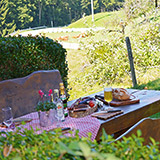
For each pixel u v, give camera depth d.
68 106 3.13
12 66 3.81
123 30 8.50
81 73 8.98
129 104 2.99
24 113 3.17
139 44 7.29
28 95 3.25
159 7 8.59
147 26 7.43
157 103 3.06
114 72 7.41
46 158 0.82
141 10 9.35
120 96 3.06
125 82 7.36
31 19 68.69
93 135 2.25
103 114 2.59
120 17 9.48
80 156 0.82
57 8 77.00
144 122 1.36
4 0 60.34
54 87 3.57
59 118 2.46
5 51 3.67
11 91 3.10
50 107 2.33
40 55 4.18
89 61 7.79
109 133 2.45
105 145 0.83
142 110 2.85
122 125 2.59
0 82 3.06
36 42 4.16
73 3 77.62
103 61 7.54
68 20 78.31
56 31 23.50
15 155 0.87
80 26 27.92
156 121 1.42
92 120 2.45
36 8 73.56
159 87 6.27
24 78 3.29
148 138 1.37
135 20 9.14
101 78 7.55
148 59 7.22
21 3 68.44
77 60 10.91
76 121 2.46
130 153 0.82
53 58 4.46
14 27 60.31
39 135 1.00
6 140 1.04
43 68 4.26
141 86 6.70
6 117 2.32
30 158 0.85
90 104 2.87
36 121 2.55
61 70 4.68
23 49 3.93
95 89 7.64
